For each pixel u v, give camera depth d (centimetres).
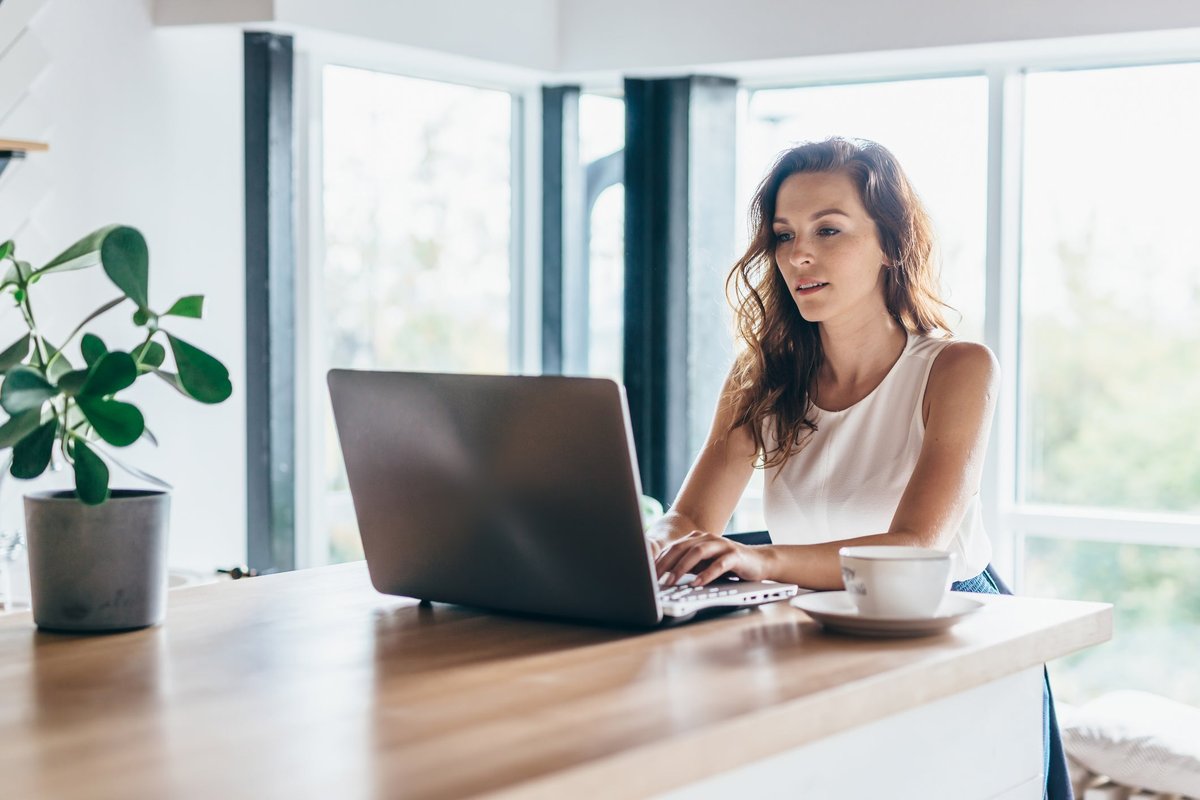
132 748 95
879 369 198
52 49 290
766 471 211
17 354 143
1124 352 357
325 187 366
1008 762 140
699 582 151
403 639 134
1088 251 360
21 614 148
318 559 365
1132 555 354
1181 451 351
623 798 92
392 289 383
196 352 140
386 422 149
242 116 330
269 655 126
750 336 210
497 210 404
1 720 103
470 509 144
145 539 138
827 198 192
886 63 361
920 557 134
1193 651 348
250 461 334
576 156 402
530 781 86
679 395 381
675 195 377
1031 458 370
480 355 404
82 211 298
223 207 327
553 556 139
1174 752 259
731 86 379
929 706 128
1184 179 348
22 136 285
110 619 136
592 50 380
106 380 132
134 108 308
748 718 101
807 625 139
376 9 341
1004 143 359
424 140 387
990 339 363
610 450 131
